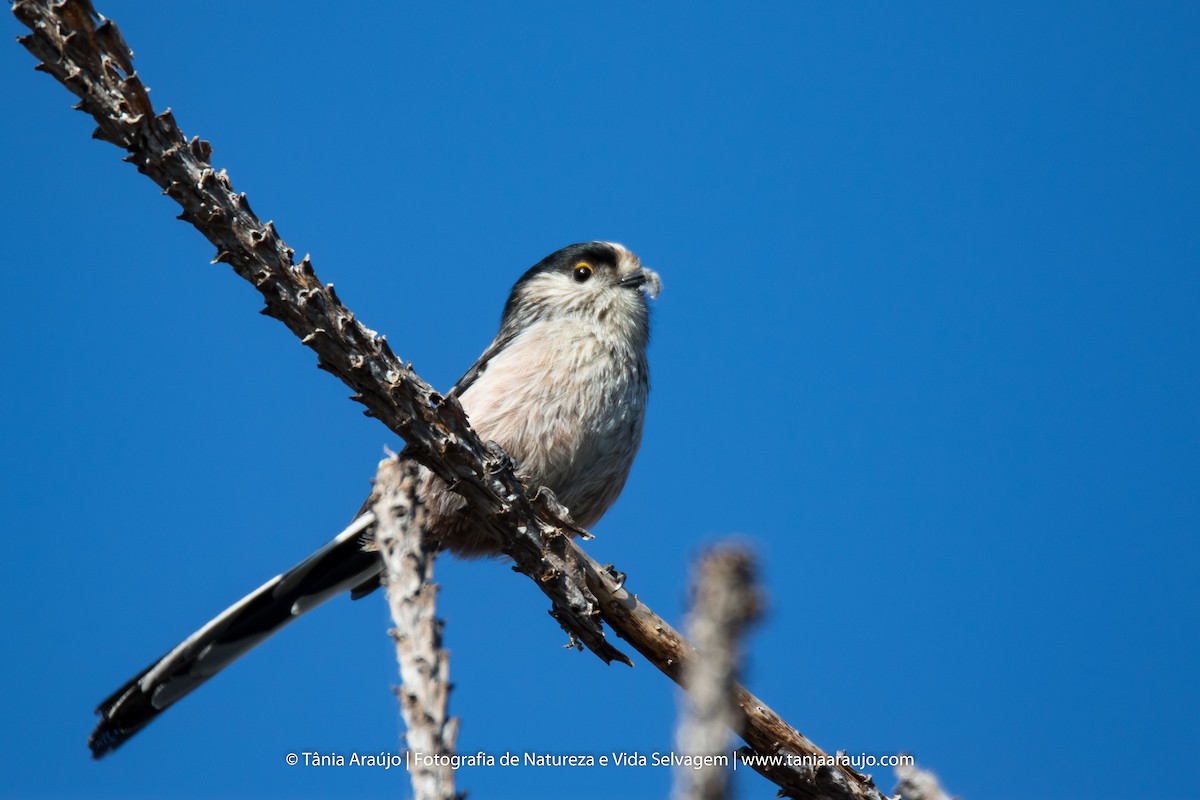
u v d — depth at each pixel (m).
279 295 7.25
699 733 2.68
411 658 5.50
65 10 6.61
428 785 5.14
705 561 2.74
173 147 6.90
